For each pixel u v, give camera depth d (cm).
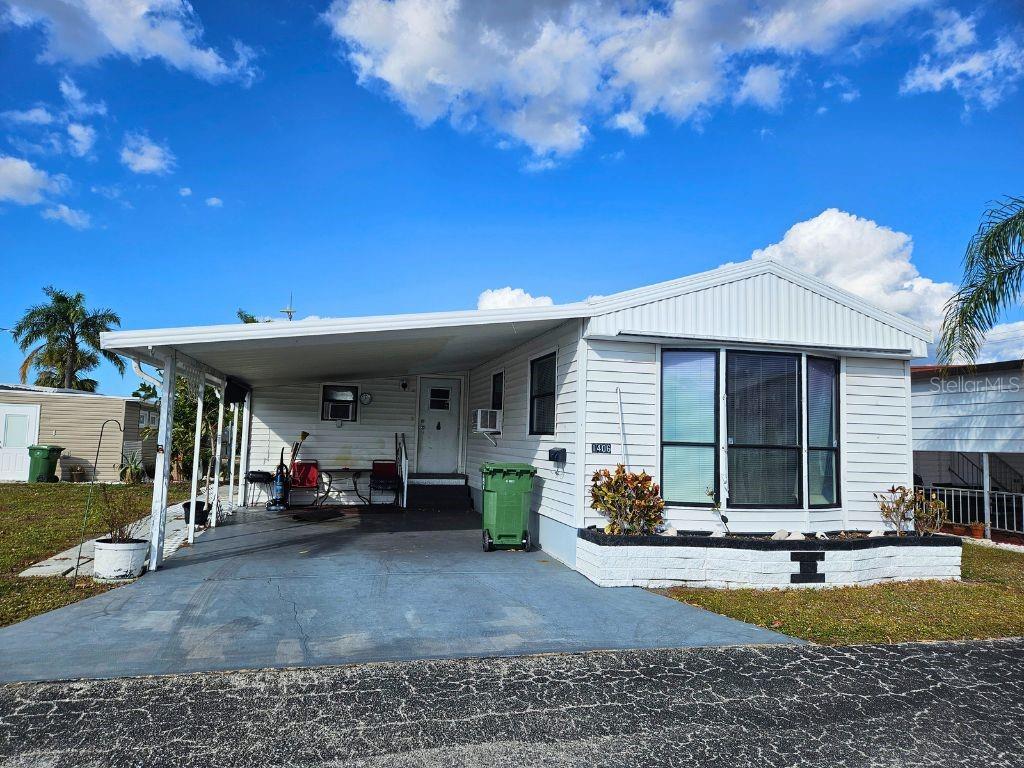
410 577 704
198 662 442
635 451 779
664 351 796
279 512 1212
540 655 475
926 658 489
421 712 376
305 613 561
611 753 335
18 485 1733
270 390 1322
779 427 796
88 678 411
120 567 664
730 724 371
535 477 932
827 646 514
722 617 593
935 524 823
